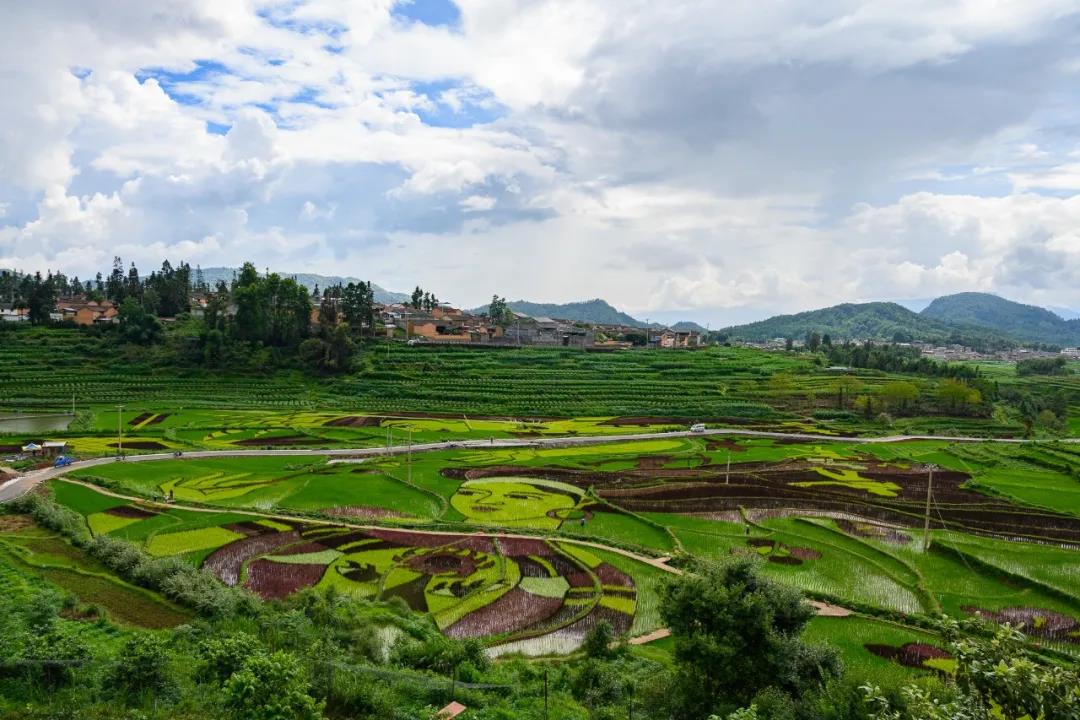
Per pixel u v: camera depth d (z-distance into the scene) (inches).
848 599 2076.8
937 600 2078.0
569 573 2214.6
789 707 1133.1
